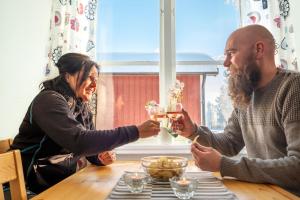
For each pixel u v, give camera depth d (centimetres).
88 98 152
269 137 128
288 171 102
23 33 194
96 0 200
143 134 126
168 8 210
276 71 134
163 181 107
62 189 101
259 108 133
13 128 186
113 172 132
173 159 116
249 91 137
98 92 197
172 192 95
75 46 188
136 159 193
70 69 143
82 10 193
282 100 121
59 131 121
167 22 209
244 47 133
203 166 109
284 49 185
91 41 194
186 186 89
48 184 134
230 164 108
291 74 125
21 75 191
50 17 191
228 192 93
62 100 131
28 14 196
